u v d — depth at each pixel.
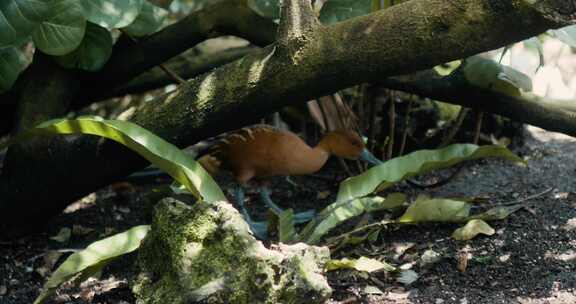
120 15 5.93
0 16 5.47
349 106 7.60
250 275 4.32
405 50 4.99
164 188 6.63
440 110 7.57
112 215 7.03
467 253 5.64
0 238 6.38
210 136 5.77
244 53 7.73
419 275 5.36
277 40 5.32
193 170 5.10
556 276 5.22
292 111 8.11
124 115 5.84
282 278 4.34
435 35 4.89
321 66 5.20
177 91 5.70
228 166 6.36
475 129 7.31
